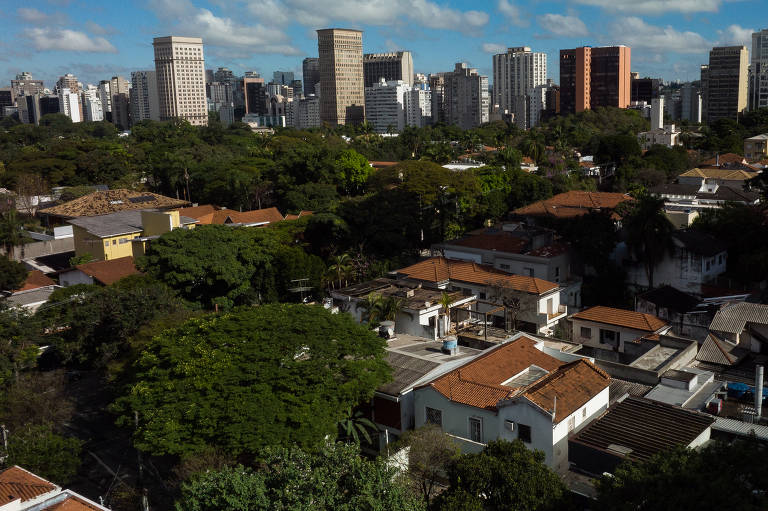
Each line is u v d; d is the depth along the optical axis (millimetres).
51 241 95812
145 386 37438
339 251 82562
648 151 143375
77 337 55000
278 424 34438
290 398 35594
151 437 34344
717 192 100625
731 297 61188
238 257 70500
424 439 33031
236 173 117562
